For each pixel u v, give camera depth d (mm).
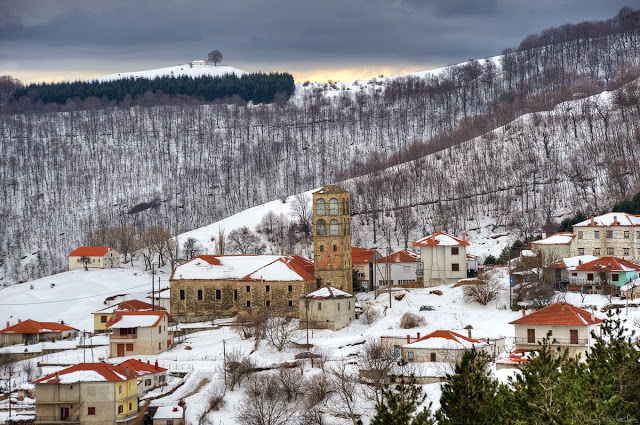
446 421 127875
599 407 117875
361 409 182000
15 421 194125
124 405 193875
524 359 176250
